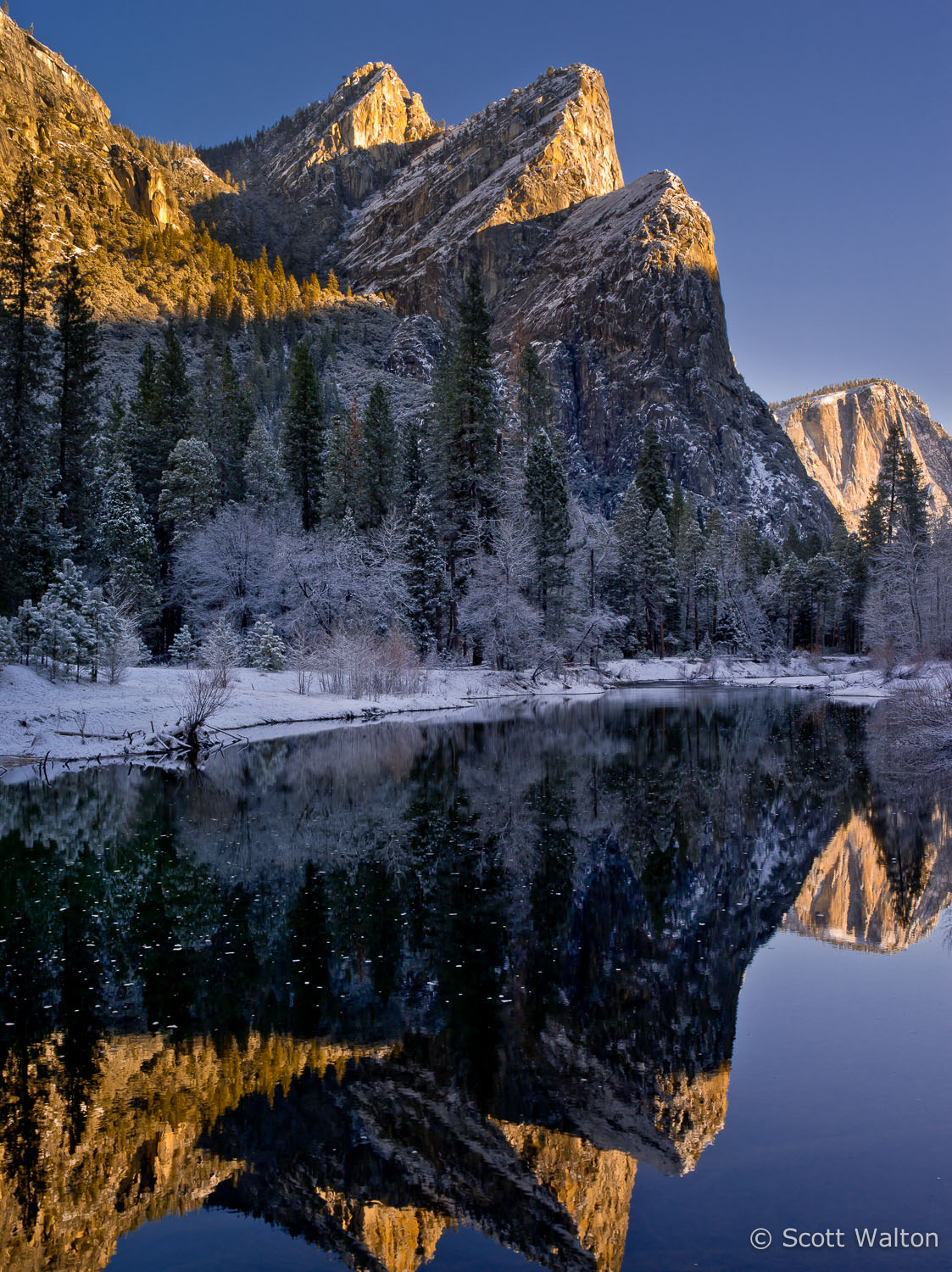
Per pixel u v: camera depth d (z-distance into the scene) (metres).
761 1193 5.08
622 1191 5.05
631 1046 7.14
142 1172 5.50
